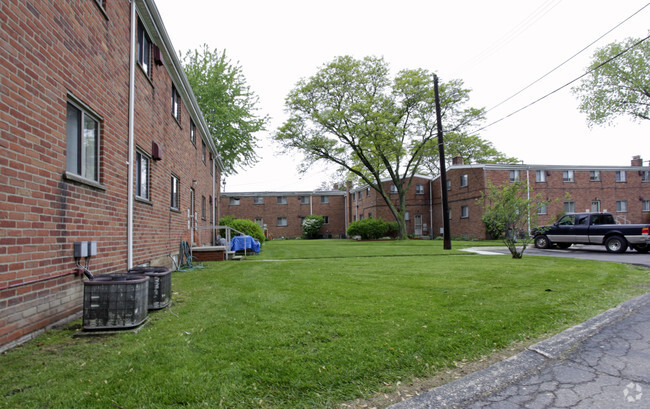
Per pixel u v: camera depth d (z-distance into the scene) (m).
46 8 3.99
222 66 24.72
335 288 6.29
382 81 25.94
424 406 2.48
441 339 3.62
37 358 3.17
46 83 3.97
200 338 3.66
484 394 2.65
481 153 36.66
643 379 2.81
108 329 3.95
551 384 2.79
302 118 26.70
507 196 11.73
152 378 2.74
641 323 4.21
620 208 27.58
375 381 2.79
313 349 3.33
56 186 4.14
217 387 2.61
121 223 6.12
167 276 5.20
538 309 4.75
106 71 5.54
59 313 4.17
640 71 22.22
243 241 14.76
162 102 8.92
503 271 8.30
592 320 4.28
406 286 6.46
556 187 26.84
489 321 4.20
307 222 38.28
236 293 6.02
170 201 9.70
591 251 14.46
